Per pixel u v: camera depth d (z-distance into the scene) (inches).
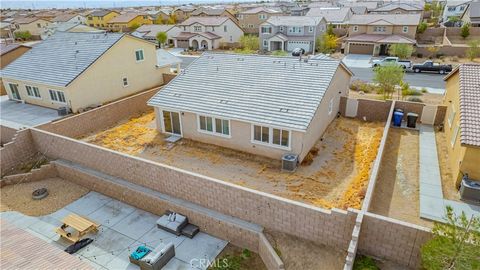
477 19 2265.0
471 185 522.0
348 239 435.8
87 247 516.1
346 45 2076.8
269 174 642.2
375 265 412.2
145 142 810.8
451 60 1776.6
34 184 701.9
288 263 433.1
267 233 485.1
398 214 505.4
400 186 579.2
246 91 771.4
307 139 674.8
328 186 591.8
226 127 740.0
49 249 351.9
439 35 2230.6
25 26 3139.8
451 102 745.0
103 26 3624.5
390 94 1184.8
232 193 503.2
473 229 337.4
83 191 676.7
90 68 988.6
